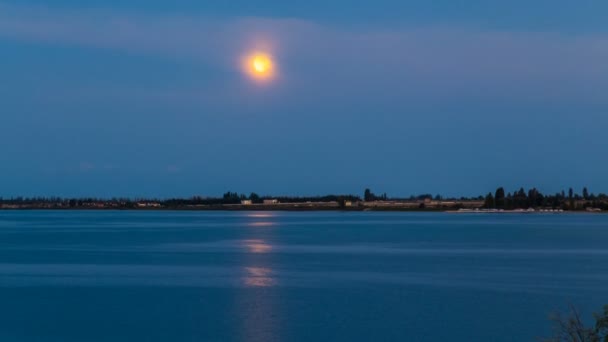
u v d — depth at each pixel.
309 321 57.50
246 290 73.38
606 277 83.69
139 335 53.59
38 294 71.94
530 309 62.25
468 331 54.12
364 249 127.94
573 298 68.06
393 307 63.22
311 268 93.75
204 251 123.94
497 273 87.88
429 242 148.25
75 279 83.31
